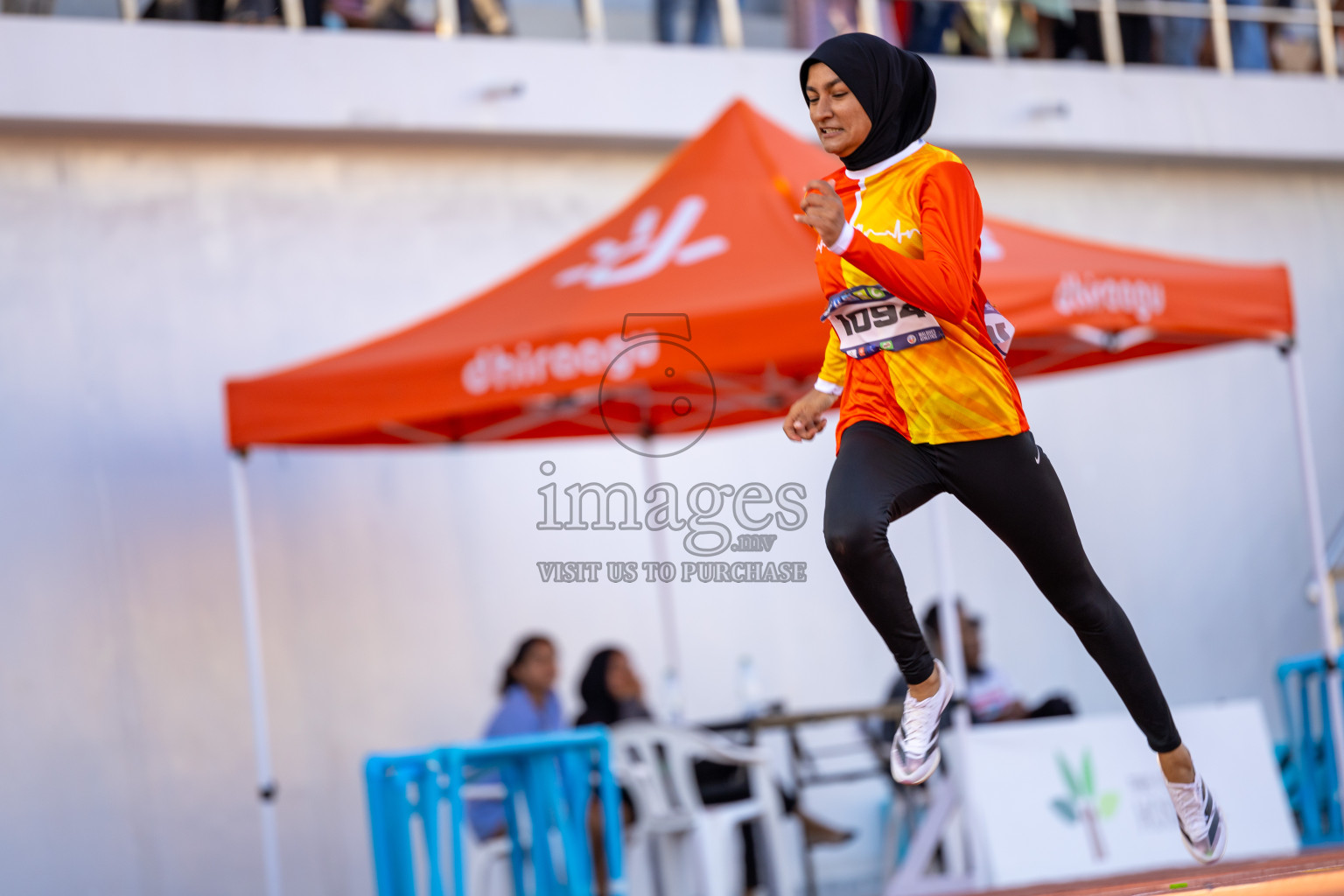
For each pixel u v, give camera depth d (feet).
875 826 95.71
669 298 59.36
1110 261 65.87
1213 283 68.95
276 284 90.38
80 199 86.99
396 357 65.36
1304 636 113.39
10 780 81.00
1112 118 110.73
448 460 92.79
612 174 99.76
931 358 29.17
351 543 89.92
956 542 103.04
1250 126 115.65
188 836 83.92
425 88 92.79
